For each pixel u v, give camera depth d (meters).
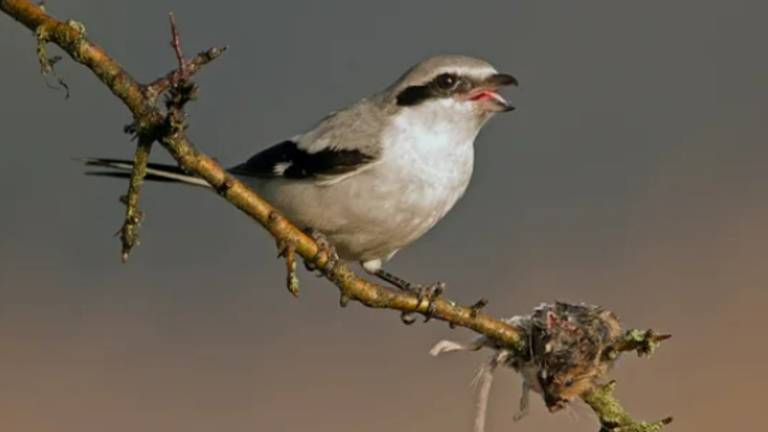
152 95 5.41
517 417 5.50
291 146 5.57
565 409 5.50
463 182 5.58
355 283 5.48
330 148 5.56
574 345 5.48
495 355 5.50
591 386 5.49
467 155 5.58
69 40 5.41
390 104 5.57
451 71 5.57
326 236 5.58
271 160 5.58
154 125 5.41
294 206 5.57
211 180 5.44
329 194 5.57
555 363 5.48
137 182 5.42
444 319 5.49
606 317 5.49
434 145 5.57
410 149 5.56
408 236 5.58
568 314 5.50
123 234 5.42
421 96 5.57
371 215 5.57
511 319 5.50
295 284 5.46
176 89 5.41
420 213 5.57
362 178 5.56
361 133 5.56
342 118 5.57
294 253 5.46
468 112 5.57
